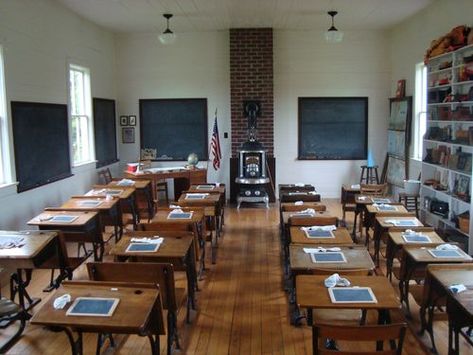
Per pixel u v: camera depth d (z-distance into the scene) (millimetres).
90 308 2844
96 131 9016
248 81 9828
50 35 7109
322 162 10234
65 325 2713
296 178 10266
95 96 9016
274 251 6559
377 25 9477
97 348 3760
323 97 10070
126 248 4168
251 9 7961
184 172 9156
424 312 3924
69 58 7812
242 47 9758
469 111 6199
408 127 8859
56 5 7301
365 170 10172
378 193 7449
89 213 5309
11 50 6008
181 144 10242
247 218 8547
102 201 6008
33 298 4902
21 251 4000
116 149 10133
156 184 9078
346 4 7652
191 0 7273
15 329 4285
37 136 6684
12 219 6023
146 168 9430
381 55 9938
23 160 6297
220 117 10117
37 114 6676
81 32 8344
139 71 10117
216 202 6383
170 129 10219
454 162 6566
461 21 6668
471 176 5992
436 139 7152
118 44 10070
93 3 7387
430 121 7352
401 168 9164
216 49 9961
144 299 2941
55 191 7254
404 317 4398
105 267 3523
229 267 5926
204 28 9664
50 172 7090
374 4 7668
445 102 6738
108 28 9500
